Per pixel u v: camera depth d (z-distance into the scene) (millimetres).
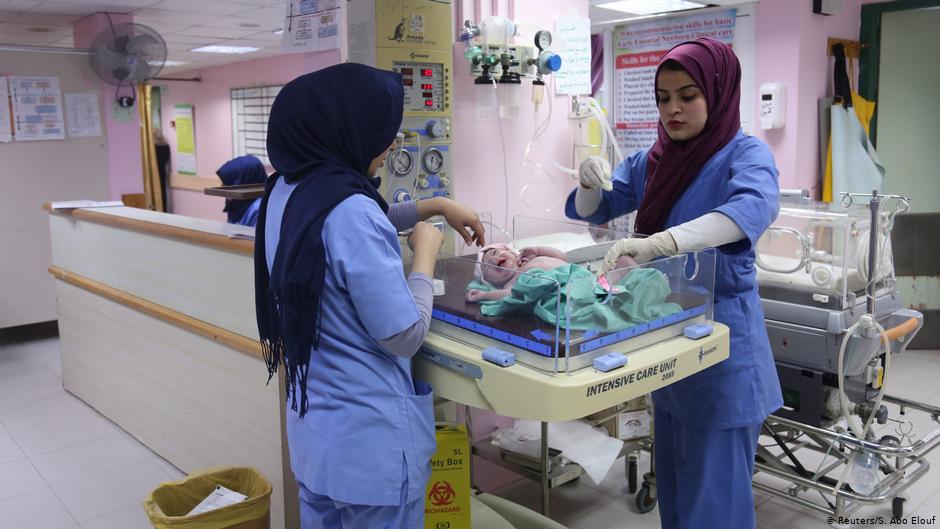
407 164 2414
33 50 5254
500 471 2898
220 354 2639
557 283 1279
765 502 2760
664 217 2008
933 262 4434
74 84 5566
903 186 4500
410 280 1438
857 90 4352
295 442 1474
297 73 8109
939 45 4273
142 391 3262
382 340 1339
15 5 5398
